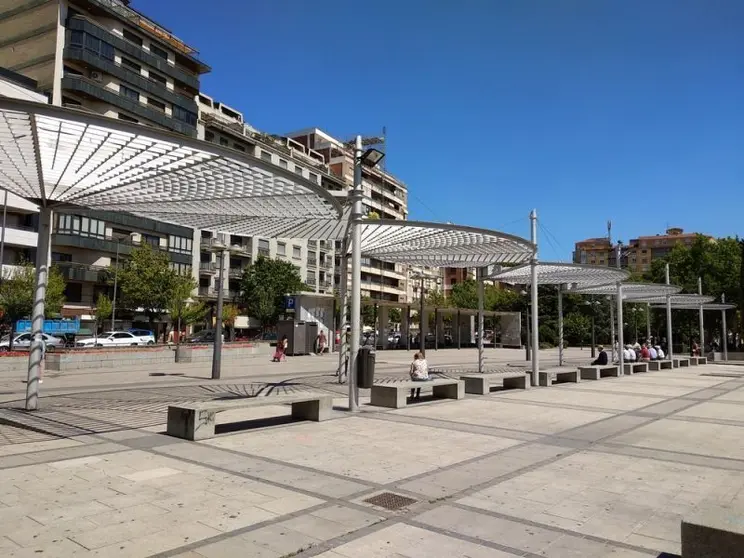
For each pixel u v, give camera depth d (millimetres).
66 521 4758
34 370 10852
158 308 48562
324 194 10406
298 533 4598
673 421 11211
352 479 6297
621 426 10422
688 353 52375
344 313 17828
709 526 3686
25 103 6844
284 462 7008
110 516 4898
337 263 81000
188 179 9820
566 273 22031
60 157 8742
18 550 4121
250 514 5031
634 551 4406
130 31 52000
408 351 45750
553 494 5918
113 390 14953
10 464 6668
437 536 4633
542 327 67938
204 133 60250
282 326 33594
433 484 6184
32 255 44500
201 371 21922
